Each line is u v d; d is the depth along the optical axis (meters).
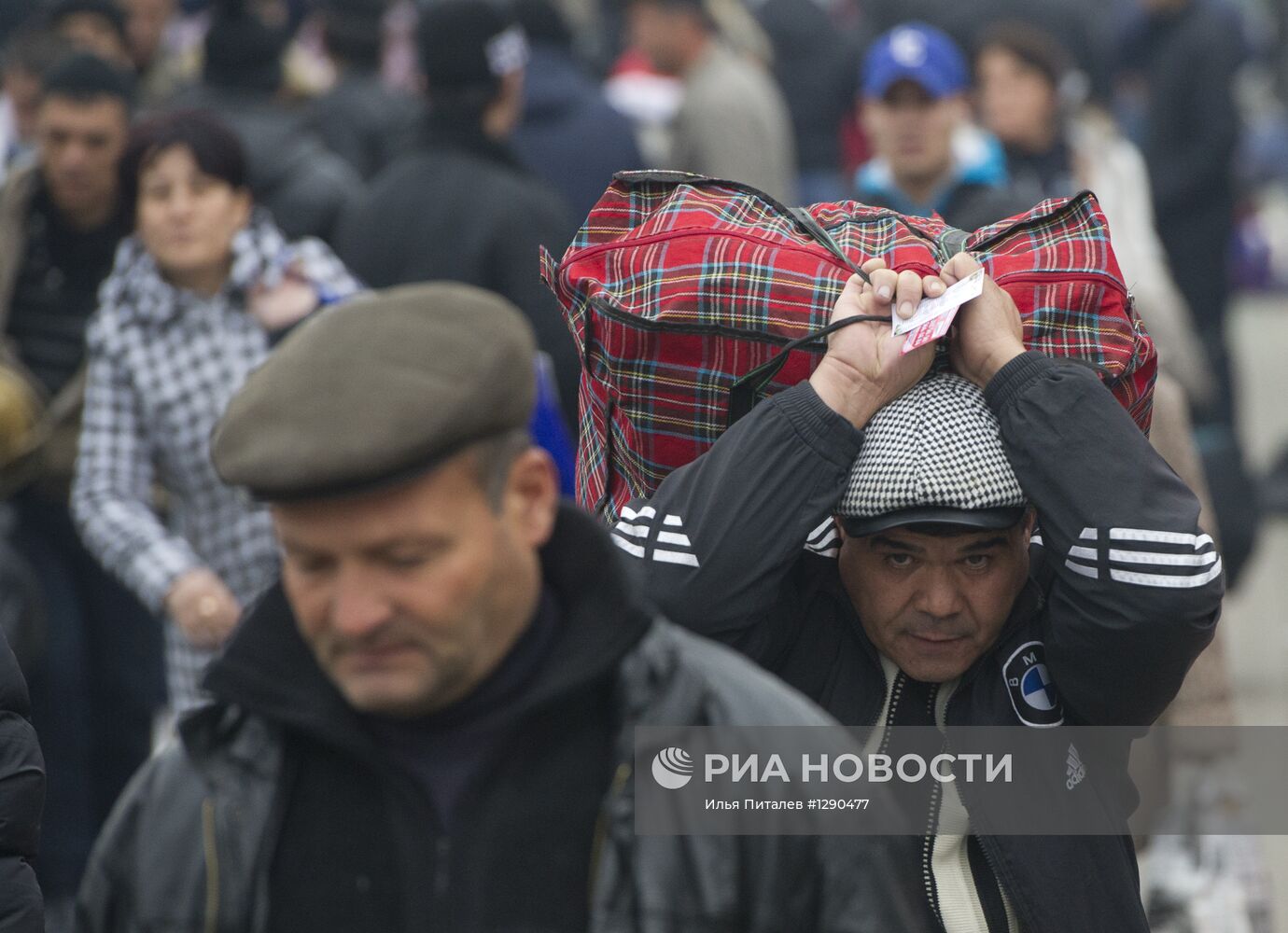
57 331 15.68
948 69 16.58
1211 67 28.33
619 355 8.29
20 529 15.56
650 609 6.41
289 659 6.39
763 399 8.03
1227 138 28.38
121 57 21.02
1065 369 7.60
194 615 13.34
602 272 8.52
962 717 7.94
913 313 7.69
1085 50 27.75
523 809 6.30
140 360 13.83
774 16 30.22
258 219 13.97
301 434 5.96
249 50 18.80
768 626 7.90
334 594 6.11
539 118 19.84
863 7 30.73
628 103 27.11
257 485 5.99
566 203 19.77
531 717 6.30
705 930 6.14
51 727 15.55
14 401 15.10
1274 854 16.95
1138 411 8.35
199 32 28.25
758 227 8.42
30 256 15.70
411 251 16.03
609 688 6.39
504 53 16.28
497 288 16.03
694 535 7.64
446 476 6.07
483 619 6.18
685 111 24.39
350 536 6.03
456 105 16.27
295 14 26.50
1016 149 20.50
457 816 6.29
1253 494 18.83
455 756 6.36
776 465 7.64
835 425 7.63
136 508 13.83
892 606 7.75
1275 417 36.53
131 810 6.50
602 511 8.62
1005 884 7.74
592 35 38.75
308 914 6.33
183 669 13.87
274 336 13.75
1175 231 28.50
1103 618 7.46
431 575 6.06
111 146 15.54
